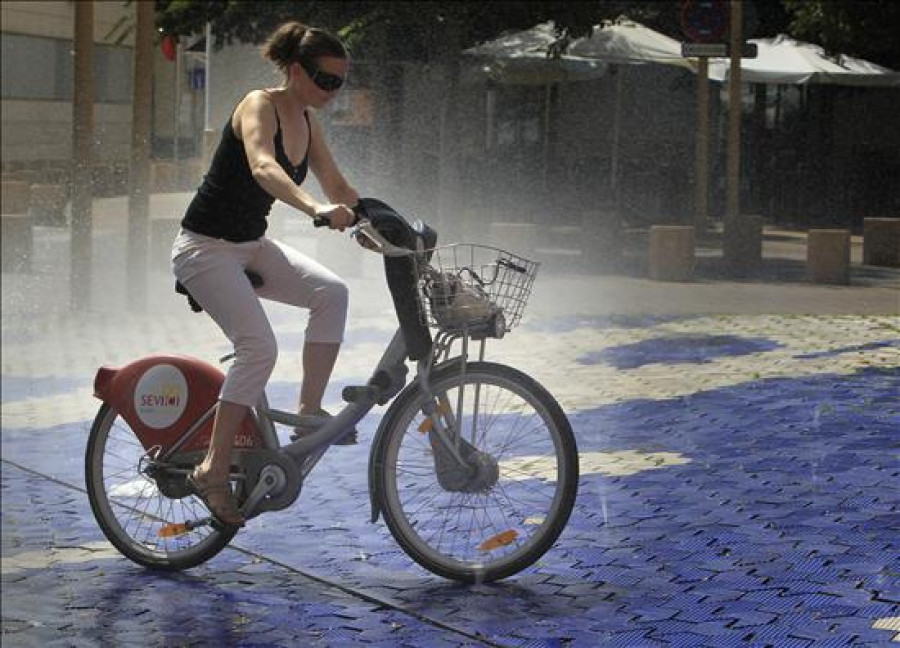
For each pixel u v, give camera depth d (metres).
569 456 11.81
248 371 12.00
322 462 16.89
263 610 11.52
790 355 22.77
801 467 15.31
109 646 10.73
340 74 12.04
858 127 52.25
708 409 18.80
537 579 12.02
